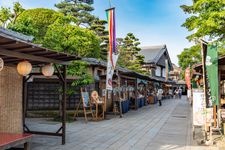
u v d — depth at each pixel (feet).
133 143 35.78
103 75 68.90
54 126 49.03
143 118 63.82
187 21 45.42
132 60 129.59
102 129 46.65
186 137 40.32
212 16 38.24
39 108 63.62
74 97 65.41
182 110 87.10
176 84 222.07
